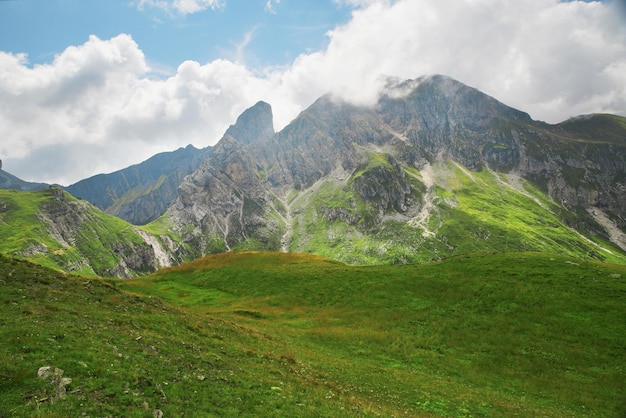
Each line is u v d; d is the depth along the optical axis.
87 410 16.17
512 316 49.06
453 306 54.00
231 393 21.69
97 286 41.09
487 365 40.00
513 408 30.03
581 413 30.88
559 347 41.66
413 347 44.50
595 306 48.00
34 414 15.10
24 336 21.83
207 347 29.95
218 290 75.19
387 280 66.12
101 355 21.72
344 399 25.31
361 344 45.47
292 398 22.92
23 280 35.50
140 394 18.78
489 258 71.50
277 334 46.00
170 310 40.31
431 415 25.98
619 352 39.62
